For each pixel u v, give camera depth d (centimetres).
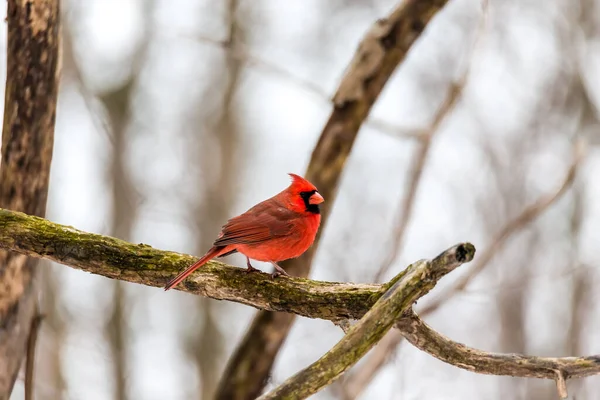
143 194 1684
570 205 1573
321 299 480
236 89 1748
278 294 495
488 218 1596
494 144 1605
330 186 774
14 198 608
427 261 425
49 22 594
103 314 1592
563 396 496
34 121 602
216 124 1764
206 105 1773
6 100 604
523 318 1562
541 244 1575
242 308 1714
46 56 600
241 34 1673
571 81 1605
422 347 494
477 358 494
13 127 601
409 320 471
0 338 606
